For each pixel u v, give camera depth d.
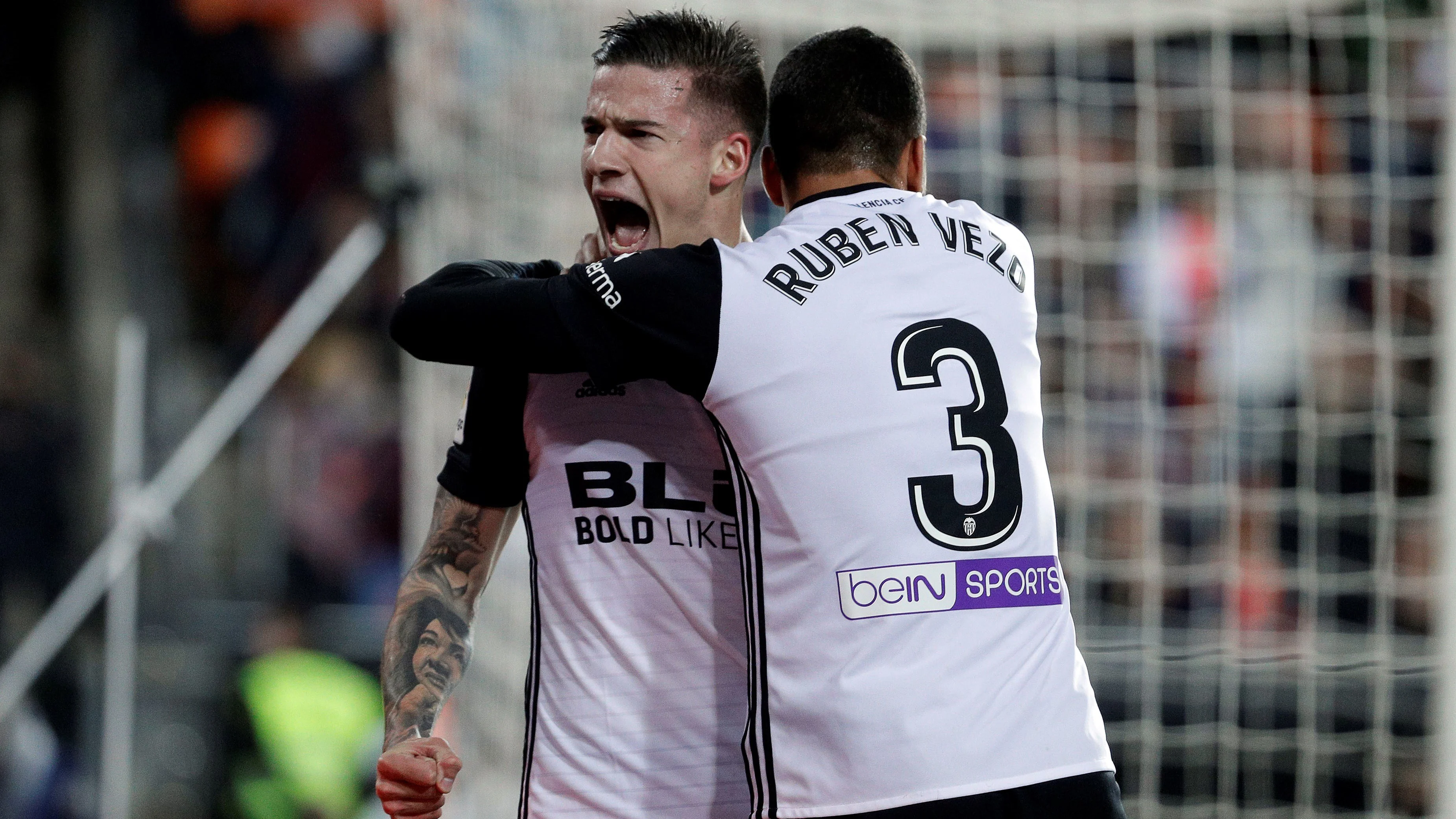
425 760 7.09
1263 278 19.95
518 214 14.92
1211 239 19.98
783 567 7.05
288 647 19.62
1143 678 17.89
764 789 7.01
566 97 14.95
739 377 7.02
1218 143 20.16
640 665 7.71
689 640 7.73
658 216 7.78
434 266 14.46
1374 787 17.25
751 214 15.66
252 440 22.55
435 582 8.00
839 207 7.50
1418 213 19.77
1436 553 17.53
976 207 7.88
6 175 27.31
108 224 26.64
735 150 7.83
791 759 6.91
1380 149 17.59
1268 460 19.50
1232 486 19.03
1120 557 19.16
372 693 18.98
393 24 22.28
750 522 7.20
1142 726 17.73
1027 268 7.83
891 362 7.08
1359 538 19.02
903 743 6.70
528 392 7.96
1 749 18.38
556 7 14.87
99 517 23.75
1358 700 17.69
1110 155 20.02
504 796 14.94
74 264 26.75
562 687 7.79
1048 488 7.46
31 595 22.62
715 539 7.75
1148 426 19.47
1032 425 7.40
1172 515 19.36
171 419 23.23
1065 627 7.25
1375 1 17.83
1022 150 19.75
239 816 18.27
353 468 22.91
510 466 8.09
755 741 7.06
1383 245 17.61
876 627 6.86
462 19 14.78
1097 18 16.44
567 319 7.05
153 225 26.20
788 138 7.81
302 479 22.64
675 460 7.75
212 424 14.58
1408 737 17.80
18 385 24.66
